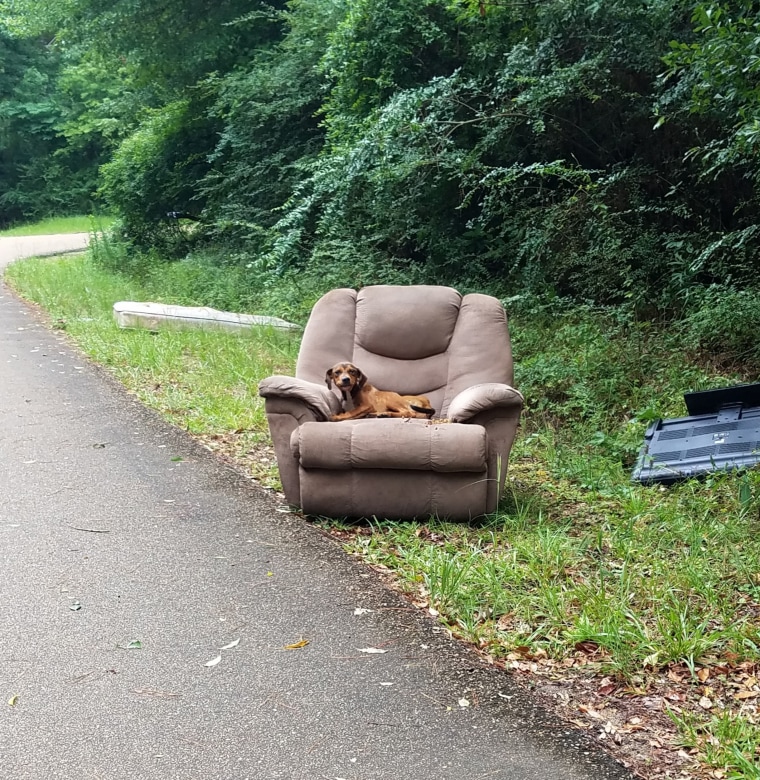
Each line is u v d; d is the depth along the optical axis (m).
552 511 5.25
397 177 9.97
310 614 3.90
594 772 2.87
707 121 8.68
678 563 4.41
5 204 39.34
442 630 3.80
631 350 7.92
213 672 3.40
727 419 5.96
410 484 4.97
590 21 9.29
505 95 10.13
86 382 8.16
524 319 9.45
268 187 14.98
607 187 9.40
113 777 2.78
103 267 16.98
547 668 3.52
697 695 3.32
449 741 3.01
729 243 8.23
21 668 3.39
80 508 5.07
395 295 6.01
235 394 7.74
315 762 2.88
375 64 11.21
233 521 4.97
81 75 28.03
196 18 17.44
